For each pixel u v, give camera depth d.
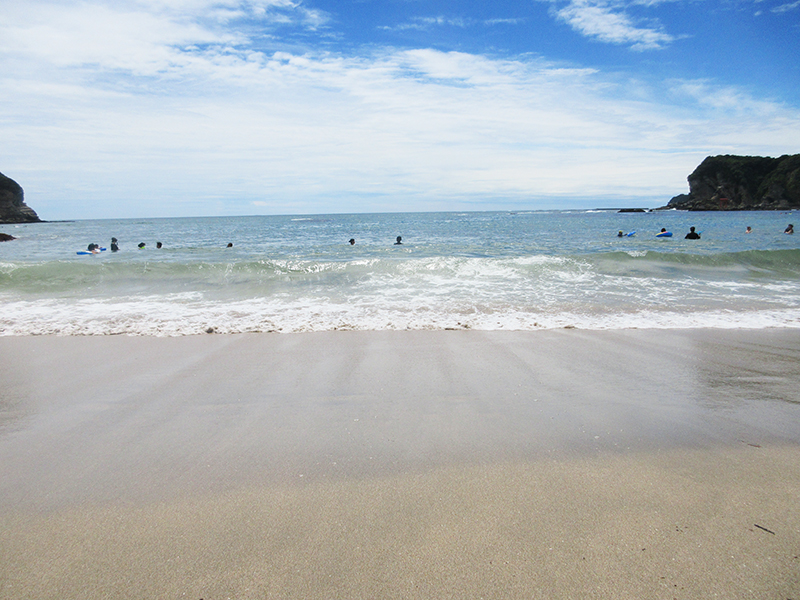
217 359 4.94
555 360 4.85
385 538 2.09
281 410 3.64
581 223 48.78
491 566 1.91
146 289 8.89
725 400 3.78
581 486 2.52
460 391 4.02
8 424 3.41
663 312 6.95
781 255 11.51
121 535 2.15
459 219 74.31
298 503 2.39
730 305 7.38
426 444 3.05
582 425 3.32
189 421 3.45
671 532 2.11
